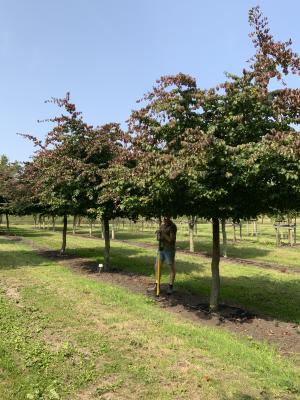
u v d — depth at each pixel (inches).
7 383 208.1
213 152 293.3
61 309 343.6
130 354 249.3
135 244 987.9
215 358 246.5
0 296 387.5
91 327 299.1
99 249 851.4
